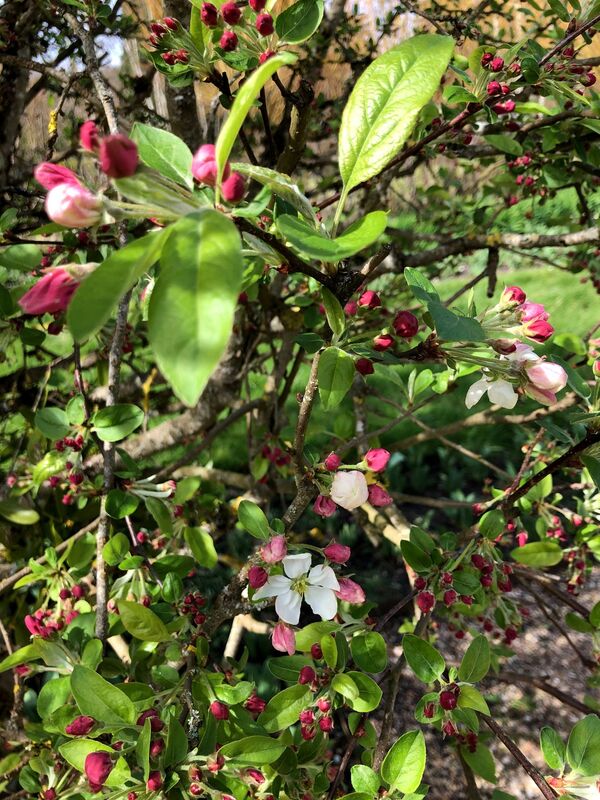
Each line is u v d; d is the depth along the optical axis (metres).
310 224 0.23
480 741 0.52
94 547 0.44
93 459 0.57
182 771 0.31
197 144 0.59
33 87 0.65
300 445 0.28
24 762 0.43
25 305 0.19
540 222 0.96
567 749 0.32
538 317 0.25
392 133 0.23
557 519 0.54
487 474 1.25
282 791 0.35
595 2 0.39
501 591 0.47
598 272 0.78
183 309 0.15
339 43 0.69
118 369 0.40
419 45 0.23
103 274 0.16
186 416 0.71
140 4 0.62
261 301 0.62
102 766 0.28
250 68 0.33
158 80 0.58
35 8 0.58
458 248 0.64
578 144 0.54
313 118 0.68
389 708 0.39
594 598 0.93
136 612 0.33
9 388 0.65
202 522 0.68
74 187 0.19
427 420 1.38
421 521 1.13
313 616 0.93
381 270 0.66
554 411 0.51
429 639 0.64
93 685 0.30
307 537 1.05
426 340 0.26
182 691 0.34
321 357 0.25
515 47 0.38
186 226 0.16
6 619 0.62
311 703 0.34
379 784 0.31
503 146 0.49
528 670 0.84
